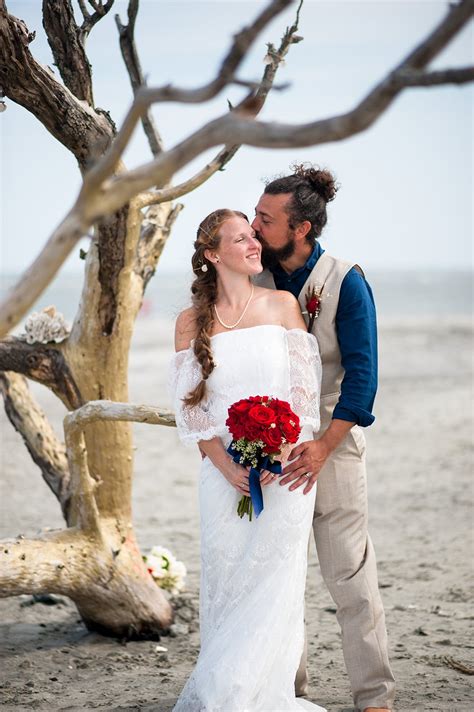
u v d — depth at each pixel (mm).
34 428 5391
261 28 2143
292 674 3688
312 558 7238
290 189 3863
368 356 3848
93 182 2209
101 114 4555
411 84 1980
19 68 4074
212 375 3779
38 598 5941
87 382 5086
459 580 6406
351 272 3943
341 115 2068
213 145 2195
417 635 5180
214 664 3615
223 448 3779
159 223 5402
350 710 4000
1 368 5074
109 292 4910
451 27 1952
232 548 3779
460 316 52688
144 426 14445
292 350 3756
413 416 14438
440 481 10031
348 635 3928
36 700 4152
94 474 5102
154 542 7684
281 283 4059
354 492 3959
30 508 8992
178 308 4027
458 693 4176
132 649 4961
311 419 3717
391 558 7105
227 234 3773
